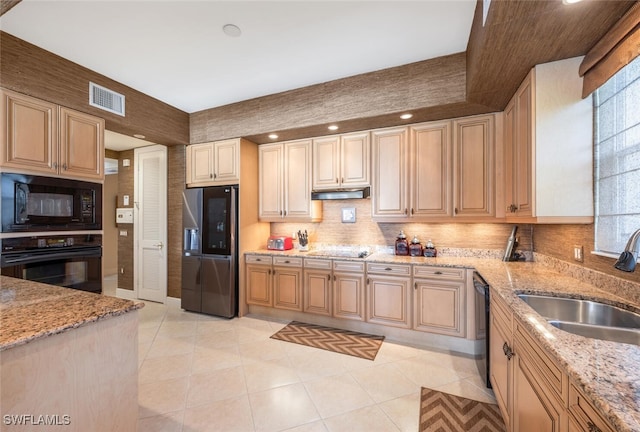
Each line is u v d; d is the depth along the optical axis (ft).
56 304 4.06
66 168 7.91
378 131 10.11
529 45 5.38
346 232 11.73
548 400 3.29
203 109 11.87
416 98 8.29
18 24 6.55
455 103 7.93
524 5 4.39
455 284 8.52
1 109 6.68
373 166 10.17
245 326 10.61
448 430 5.40
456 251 10.11
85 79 8.41
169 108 11.30
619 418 1.94
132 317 4.11
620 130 4.97
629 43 4.35
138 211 13.87
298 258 10.85
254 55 7.93
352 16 6.38
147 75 8.98
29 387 3.07
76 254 8.03
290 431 5.40
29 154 7.15
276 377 7.20
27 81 7.15
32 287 4.98
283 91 10.21
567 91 5.77
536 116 5.95
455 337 8.67
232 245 11.28
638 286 4.40
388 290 9.40
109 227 20.21
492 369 6.27
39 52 7.39
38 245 7.25
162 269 13.17
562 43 5.28
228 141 11.48
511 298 4.85
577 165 5.70
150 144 13.38
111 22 6.54
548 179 5.85
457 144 9.05
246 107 10.96
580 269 6.11
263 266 11.45
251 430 5.42
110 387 3.83
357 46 7.52
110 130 10.23
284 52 7.79
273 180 12.00
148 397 6.39
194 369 7.58
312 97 9.73
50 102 7.64
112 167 17.37
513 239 9.11
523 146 6.63
